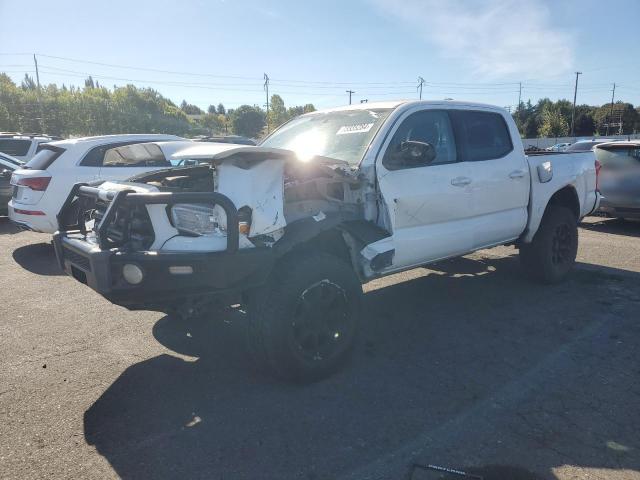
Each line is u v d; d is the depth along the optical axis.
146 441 2.93
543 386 3.53
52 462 2.74
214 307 3.62
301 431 3.02
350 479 2.59
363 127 4.44
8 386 3.57
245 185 3.31
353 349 3.83
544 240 5.62
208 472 2.65
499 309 5.09
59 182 7.35
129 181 3.90
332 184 4.12
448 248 4.63
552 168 5.68
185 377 3.71
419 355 4.06
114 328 4.67
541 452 2.79
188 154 3.43
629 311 4.98
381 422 3.10
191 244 3.27
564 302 5.27
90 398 3.42
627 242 8.37
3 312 5.09
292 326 3.41
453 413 3.20
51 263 7.14
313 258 3.52
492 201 4.97
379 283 6.04
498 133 5.25
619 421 3.08
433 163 4.52
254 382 3.64
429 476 2.60
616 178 9.21
